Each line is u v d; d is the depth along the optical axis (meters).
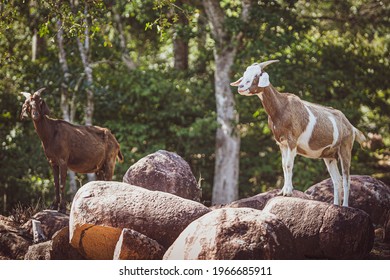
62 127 12.86
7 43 21.52
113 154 13.96
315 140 10.72
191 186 13.11
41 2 13.99
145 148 22.47
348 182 11.06
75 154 13.07
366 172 22.23
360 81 22.89
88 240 10.09
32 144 21.66
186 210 9.93
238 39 21.86
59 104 21.67
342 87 22.86
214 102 23.00
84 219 9.92
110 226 9.84
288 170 10.59
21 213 13.53
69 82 20.75
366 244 10.15
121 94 22.58
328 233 9.91
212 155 23.66
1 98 21.91
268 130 22.12
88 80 20.84
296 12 22.80
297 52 22.05
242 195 23.56
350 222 9.96
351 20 23.08
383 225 12.95
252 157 23.38
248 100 21.56
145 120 23.03
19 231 11.84
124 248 9.44
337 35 23.73
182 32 21.16
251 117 22.36
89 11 13.68
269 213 9.20
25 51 22.86
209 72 24.20
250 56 20.84
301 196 12.00
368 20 22.89
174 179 12.87
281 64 20.97
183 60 25.42
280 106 10.59
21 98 21.78
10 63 21.09
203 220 9.05
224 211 9.05
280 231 8.96
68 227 10.83
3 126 22.08
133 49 24.00
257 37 21.16
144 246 9.53
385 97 23.31
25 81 22.06
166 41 23.41
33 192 21.33
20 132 21.83
